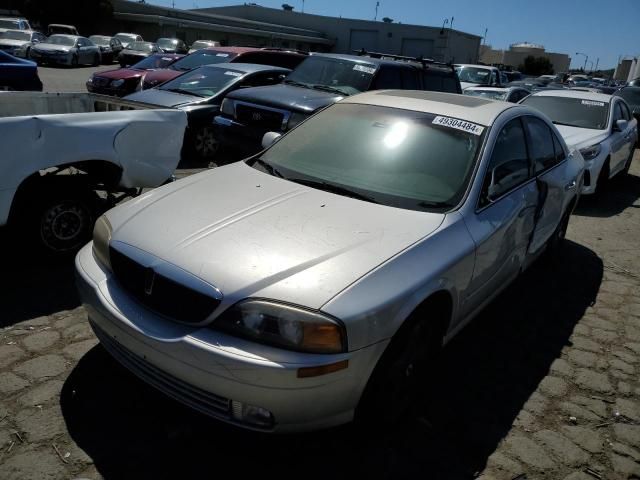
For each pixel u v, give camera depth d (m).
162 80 10.47
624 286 5.18
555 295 4.85
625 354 3.92
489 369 3.59
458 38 52.72
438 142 3.58
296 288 2.39
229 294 2.39
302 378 2.29
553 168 4.57
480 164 3.41
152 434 2.72
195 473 2.52
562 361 3.77
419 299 2.64
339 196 3.23
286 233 2.75
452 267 2.87
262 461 2.62
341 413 2.49
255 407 2.35
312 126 4.07
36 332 3.51
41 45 24.61
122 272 2.74
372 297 2.45
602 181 8.49
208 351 2.33
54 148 3.95
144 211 3.04
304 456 2.68
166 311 2.52
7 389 2.96
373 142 3.69
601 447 2.94
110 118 4.28
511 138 3.87
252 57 10.88
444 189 3.30
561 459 2.82
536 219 4.10
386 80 8.31
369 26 52.78
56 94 5.24
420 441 2.85
